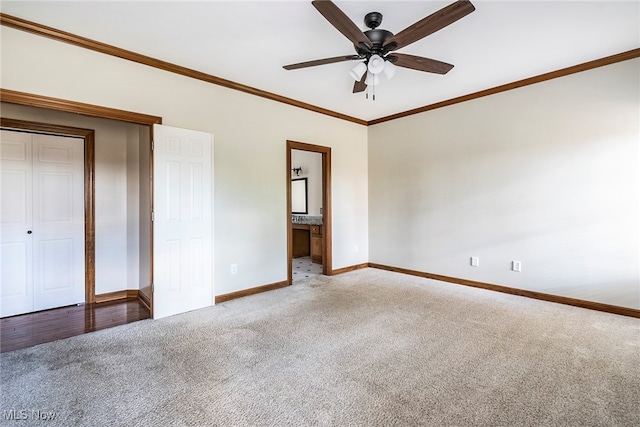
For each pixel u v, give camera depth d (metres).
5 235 3.27
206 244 3.47
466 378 2.05
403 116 4.98
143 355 2.36
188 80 3.38
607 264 3.21
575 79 3.34
